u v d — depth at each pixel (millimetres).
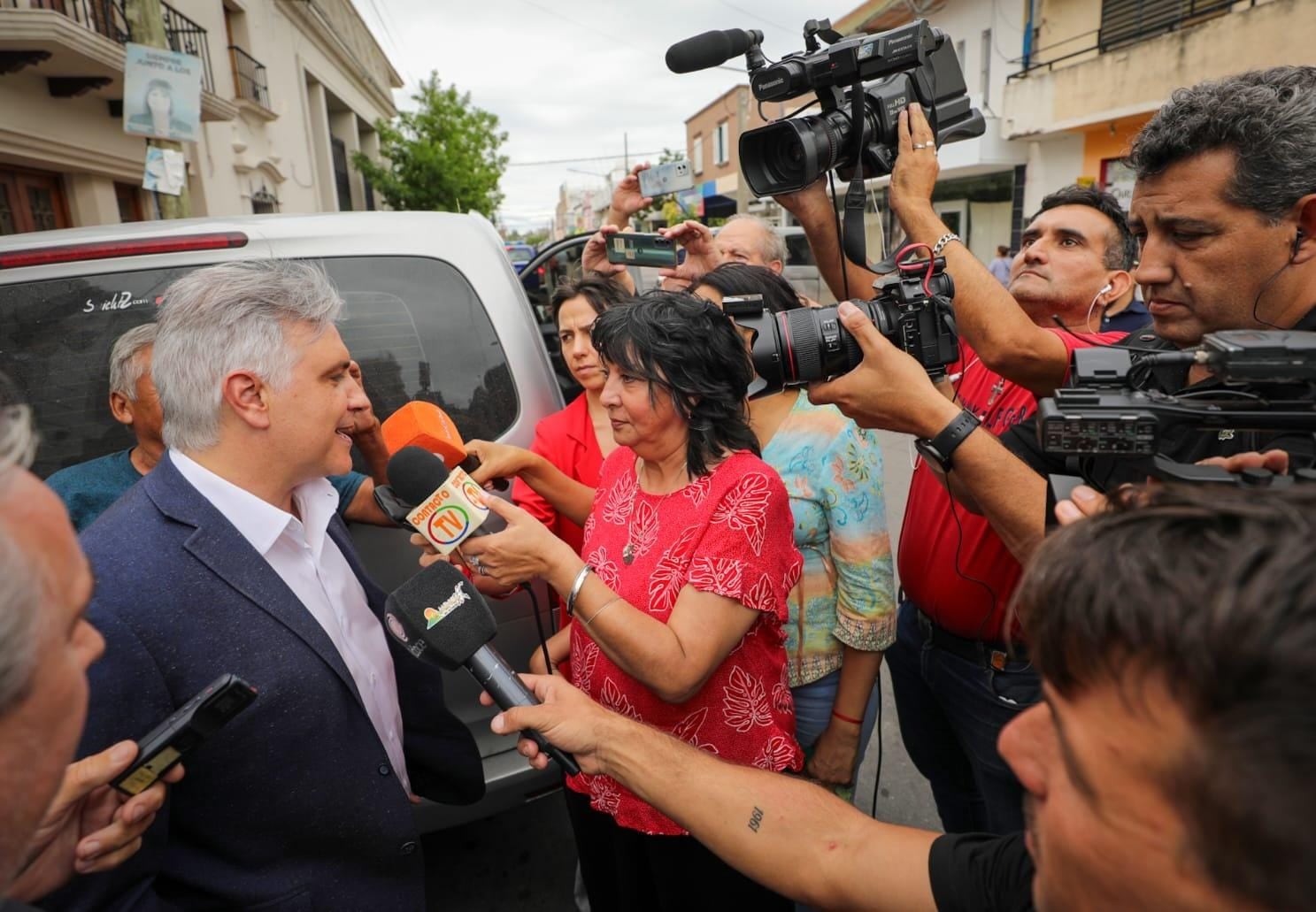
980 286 1400
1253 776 341
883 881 876
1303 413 831
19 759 553
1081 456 906
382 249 2090
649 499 1455
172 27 9055
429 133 22891
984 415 1827
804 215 1779
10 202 7098
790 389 1305
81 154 7727
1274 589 368
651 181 2822
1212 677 370
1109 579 430
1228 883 367
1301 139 1000
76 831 948
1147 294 1188
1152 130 1139
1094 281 2160
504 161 25781
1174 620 390
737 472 1341
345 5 20094
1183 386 1142
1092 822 443
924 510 1752
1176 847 396
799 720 1926
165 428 1241
